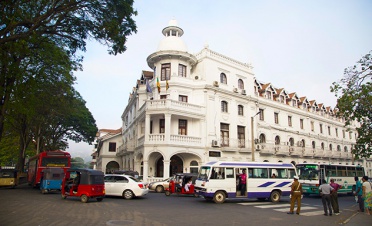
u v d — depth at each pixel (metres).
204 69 32.09
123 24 13.98
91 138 47.94
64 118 37.72
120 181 18.31
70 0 12.15
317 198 23.14
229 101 33.59
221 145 31.45
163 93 30.25
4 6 11.70
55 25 13.13
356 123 61.47
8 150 46.34
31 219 10.15
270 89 41.06
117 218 10.70
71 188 16.31
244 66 36.84
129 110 43.00
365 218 12.45
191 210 13.59
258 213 13.35
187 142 28.58
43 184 20.47
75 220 10.12
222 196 17.30
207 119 30.77
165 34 34.09
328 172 24.94
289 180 19.20
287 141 41.62
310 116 47.62
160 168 30.03
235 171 17.89
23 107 15.82
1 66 14.67
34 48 14.84
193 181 21.14
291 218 12.23
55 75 22.75
